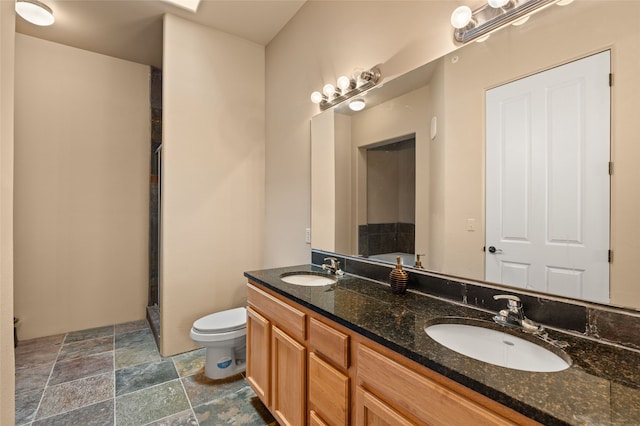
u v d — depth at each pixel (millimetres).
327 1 2129
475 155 1281
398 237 1638
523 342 988
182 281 2521
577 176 987
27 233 2736
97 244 3057
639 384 696
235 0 2299
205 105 2641
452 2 1354
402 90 1608
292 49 2539
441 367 773
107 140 3102
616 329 897
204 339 2004
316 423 1252
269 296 1664
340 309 1225
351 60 1931
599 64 939
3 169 676
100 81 3062
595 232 949
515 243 1148
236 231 2828
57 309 2863
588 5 962
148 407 1787
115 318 3145
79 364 2287
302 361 1342
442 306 1276
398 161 1644
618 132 902
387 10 1679
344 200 2000
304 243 2418
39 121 2781
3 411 655
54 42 2842
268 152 2936
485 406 702
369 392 1010
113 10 2391
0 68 667
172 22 2463
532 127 1101
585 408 606
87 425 1629
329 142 2129
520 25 1131
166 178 2443
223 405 1815
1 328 652
